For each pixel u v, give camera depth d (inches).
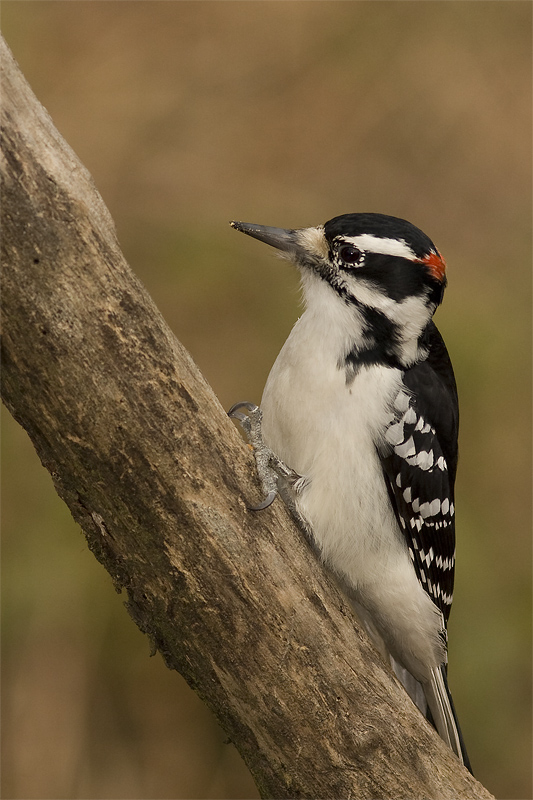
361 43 710.5
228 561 235.8
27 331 208.7
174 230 532.7
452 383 331.6
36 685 416.2
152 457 223.5
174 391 224.1
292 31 696.4
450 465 326.0
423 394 306.5
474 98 711.7
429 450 307.7
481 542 462.3
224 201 597.9
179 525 230.1
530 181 690.8
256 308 510.6
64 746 414.6
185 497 228.5
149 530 229.9
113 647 422.0
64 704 417.4
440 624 319.6
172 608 237.8
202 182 608.4
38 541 418.3
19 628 416.5
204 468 230.8
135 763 420.5
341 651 251.0
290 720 247.3
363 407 291.3
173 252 523.2
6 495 420.2
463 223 675.4
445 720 327.9
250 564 238.7
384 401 293.3
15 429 425.1
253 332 506.6
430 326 327.6
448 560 332.5
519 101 713.6
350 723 250.8
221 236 526.9
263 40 687.1
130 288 216.5
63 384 213.8
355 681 252.1
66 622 418.6
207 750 426.3
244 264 519.2
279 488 285.0
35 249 204.5
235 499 237.5
